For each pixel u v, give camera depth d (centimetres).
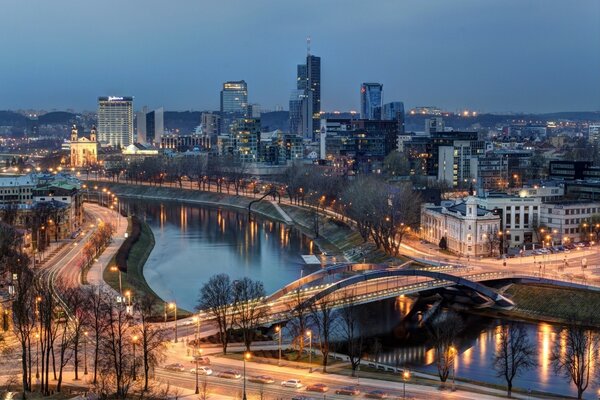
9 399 19338
